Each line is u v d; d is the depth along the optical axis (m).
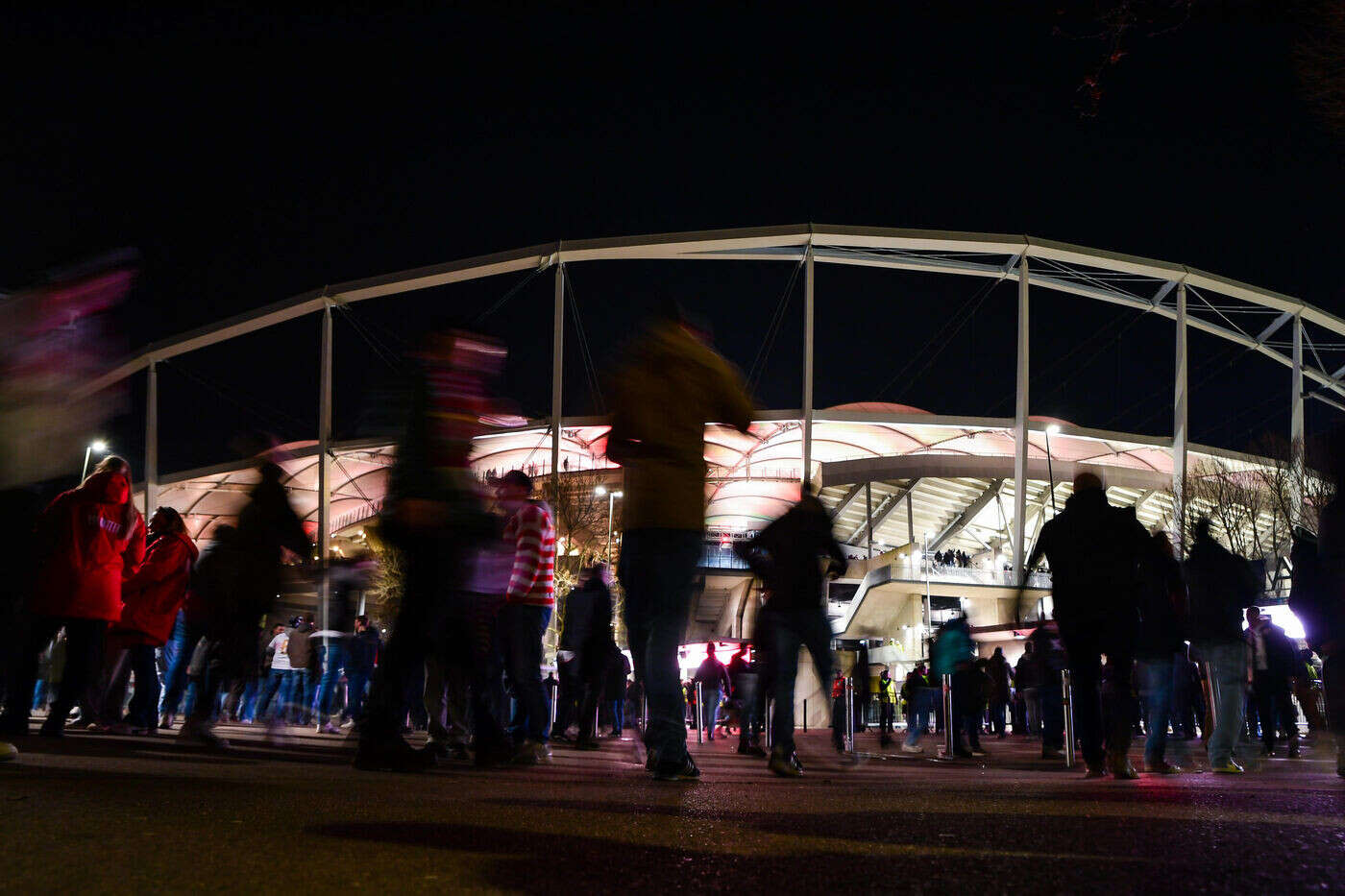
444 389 5.41
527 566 7.45
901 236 45.53
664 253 45.28
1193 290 50.91
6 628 5.62
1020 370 47.72
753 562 7.19
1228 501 45.75
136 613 9.52
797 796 4.12
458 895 1.75
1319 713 13.31
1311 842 2.63
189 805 2.99
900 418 57.88
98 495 7.18
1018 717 27.77
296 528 7.93
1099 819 3.22
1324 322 53.31
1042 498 63.59
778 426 60.62
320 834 2.46
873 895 1.81
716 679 20.50
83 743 6.98
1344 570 5.13
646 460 5.09
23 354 5.15
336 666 14.91
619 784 4.80
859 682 17.55
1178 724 12.52
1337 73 10.62
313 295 47.28
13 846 2.15
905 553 49.69
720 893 1.81
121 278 5.43
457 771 5.77
